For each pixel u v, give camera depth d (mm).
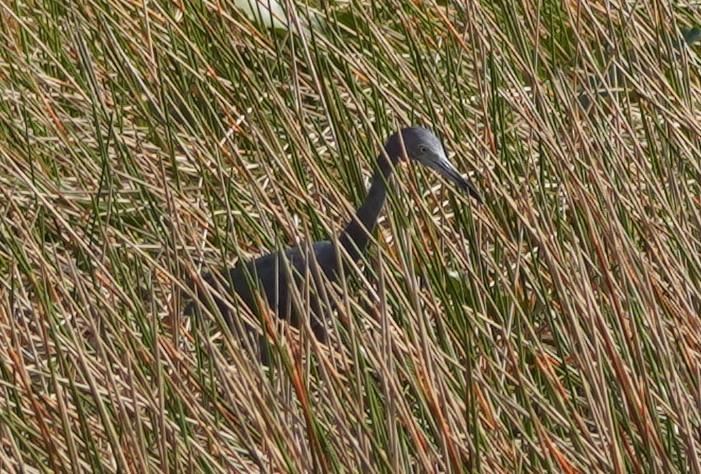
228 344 10836
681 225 13555
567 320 11570
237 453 10812
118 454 9711
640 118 17016
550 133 13477
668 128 14758
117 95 17375
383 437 10570
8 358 11289
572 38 18500
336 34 16562
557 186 14461
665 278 13344
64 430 9781
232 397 10305
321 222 14172
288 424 10500
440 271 13359
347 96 17250
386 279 11688
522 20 18406
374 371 11859
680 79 16266
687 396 11039
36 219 14836
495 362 12289
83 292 10461
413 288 10609
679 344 11609
